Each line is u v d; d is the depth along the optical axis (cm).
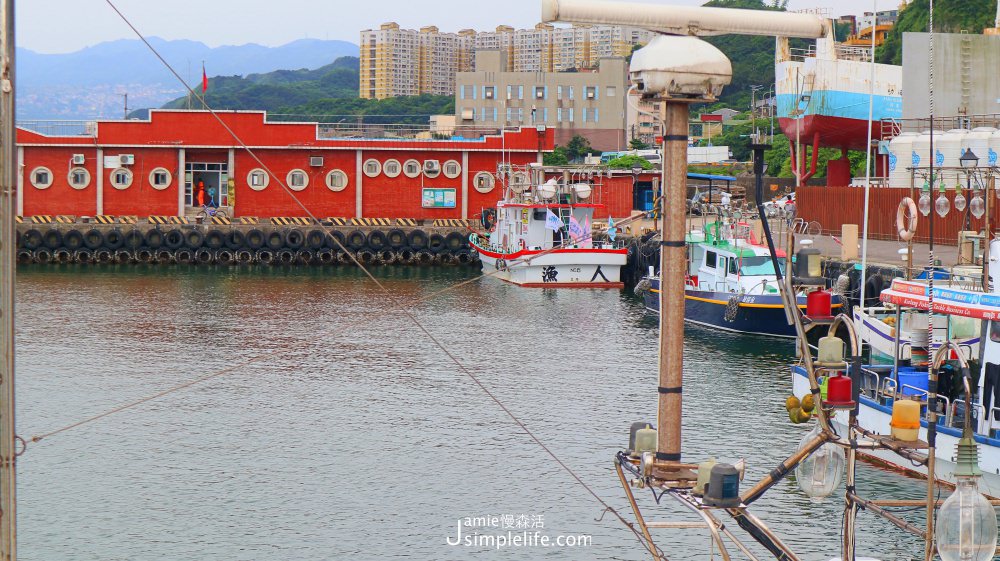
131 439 3766
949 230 6184
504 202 8806
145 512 3061
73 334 5788
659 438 1395
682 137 1346
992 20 11150
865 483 3188
